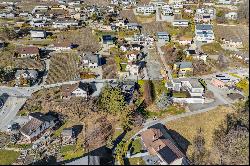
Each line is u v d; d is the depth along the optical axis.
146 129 94.50
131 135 92.75
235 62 131.38
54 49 145.00
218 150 87.75
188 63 125.56
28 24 169.62
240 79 117.56
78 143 92.00
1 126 99.12
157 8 194.62
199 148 88.69
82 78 121.94
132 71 123.94
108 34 159.88
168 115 100.38
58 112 104.38
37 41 153.25
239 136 90.69
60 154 88.31
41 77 123.94
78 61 134.62
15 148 91.06
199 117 99.19
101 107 103.31
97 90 113.81
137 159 82.50
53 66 131.50
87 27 167.75
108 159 84.56
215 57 135.75
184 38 148.38
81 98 108.44
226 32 157.38
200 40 150.38
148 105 104.50
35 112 104.12
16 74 121.31
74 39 155.38
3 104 108.44
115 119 99.38
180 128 95.44
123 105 100.25
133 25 165.50
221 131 94.38
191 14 180.62
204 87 114.00
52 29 165.88
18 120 101.44
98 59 131.25
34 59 135.88
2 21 175.38
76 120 101.19
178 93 109.62
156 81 118.50
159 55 139.00
